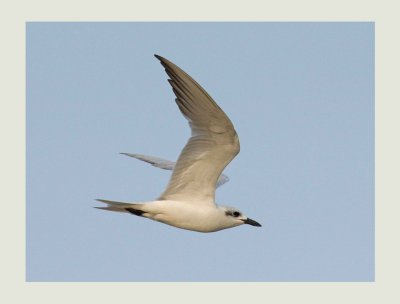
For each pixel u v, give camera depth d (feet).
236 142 54.03
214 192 56.95
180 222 56.49
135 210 56.24
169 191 56.44
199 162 55.47
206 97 51.80
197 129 54.03
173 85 52.16
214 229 57.98
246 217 59.52
